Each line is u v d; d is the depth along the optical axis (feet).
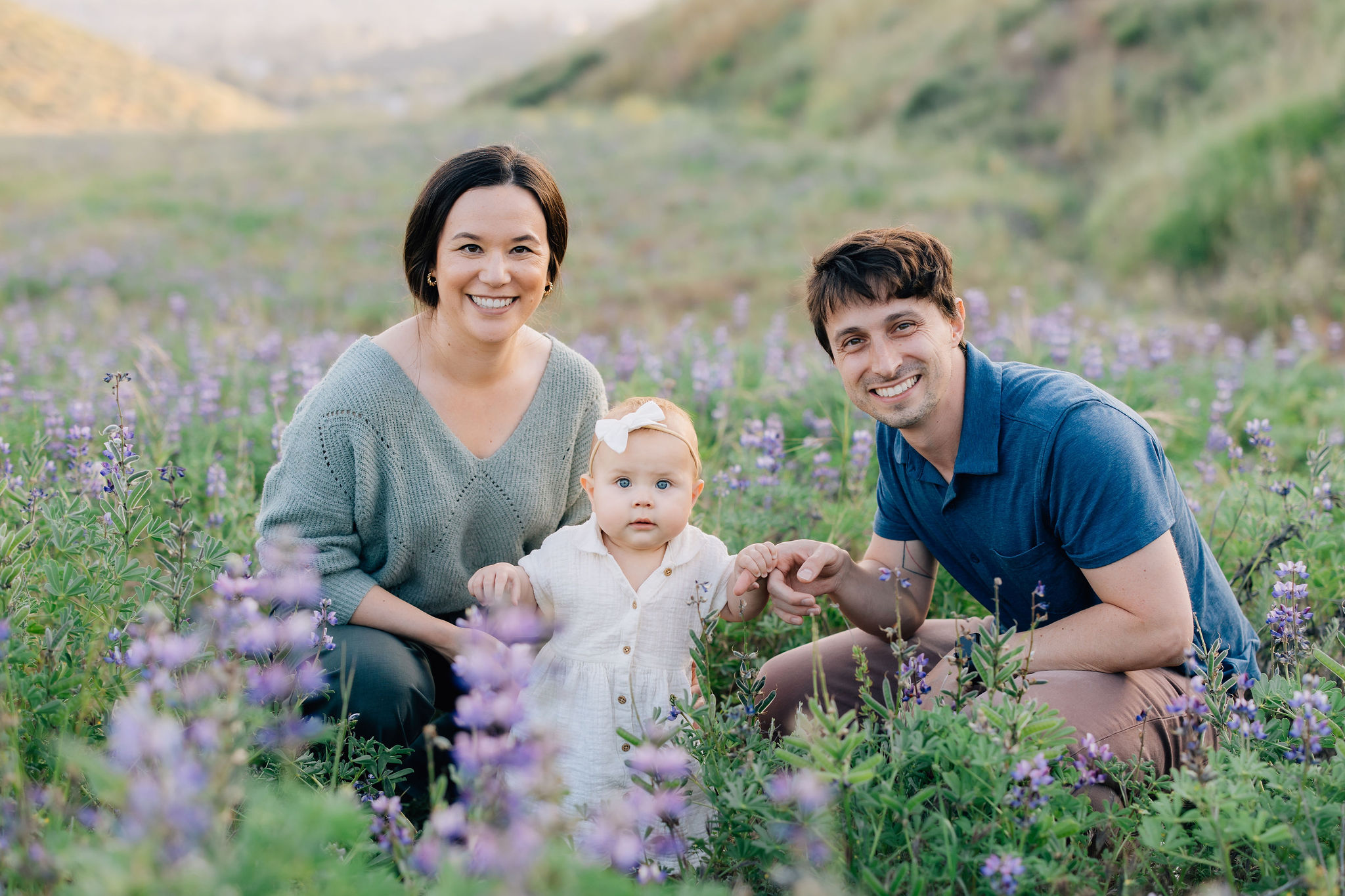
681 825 7.54
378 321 35.53
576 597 8.97
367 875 5.41
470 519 9.70
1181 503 8.69
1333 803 6.71
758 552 9.03
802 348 21.89
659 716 7.91
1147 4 60.59
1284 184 37.29
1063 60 63.31
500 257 8.91
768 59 89.45
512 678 5.32
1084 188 51.93
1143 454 8.23
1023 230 46.47
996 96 63.00
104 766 4.52
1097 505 8.05
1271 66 48.65
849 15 84.84
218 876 4.43
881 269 8.05
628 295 38.01
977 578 9.39
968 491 8.61
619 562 9.20
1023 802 6.29
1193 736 6.67
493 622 6.00
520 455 9.75
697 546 9.29
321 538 9.11
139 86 238.07
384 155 69.31
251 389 19.42
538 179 9.26
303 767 7.30
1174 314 32.53
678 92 93.40
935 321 8.25
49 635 7.28
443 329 9.36
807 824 5.92
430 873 5.21
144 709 4.78
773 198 52.49
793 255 42.65
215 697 5.63
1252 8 56.75
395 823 6.20
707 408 17.79
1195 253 38.63
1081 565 8.26
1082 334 22.33
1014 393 8.46
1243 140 41.04
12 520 10.52
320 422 9.04
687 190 54.85
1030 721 6.55
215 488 12.71
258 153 73.36
